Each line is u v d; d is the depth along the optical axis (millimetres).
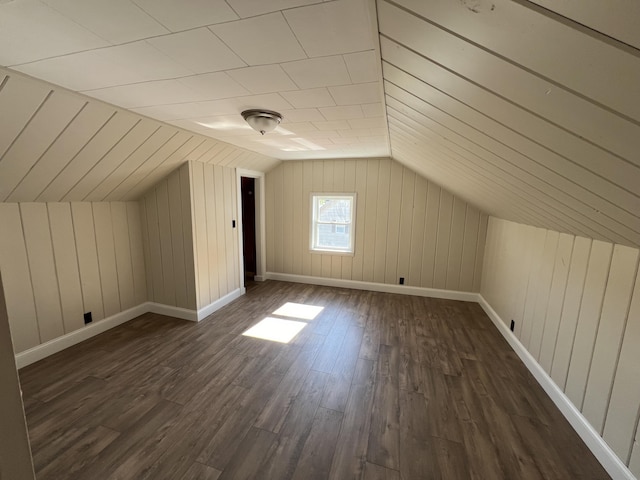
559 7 468
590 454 1624
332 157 4176
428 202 4027
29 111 1591
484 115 1074
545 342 2221
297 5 864
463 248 3969
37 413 1871
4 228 2248
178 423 1800
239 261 4062
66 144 1972
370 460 1566
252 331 3072
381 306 3799
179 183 3117
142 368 2379
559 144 933
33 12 893
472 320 3391
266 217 4859
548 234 2260
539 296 2354
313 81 1451
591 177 1010
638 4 383
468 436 1734
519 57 664
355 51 1140
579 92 650
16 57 1208
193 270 3234
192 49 1146
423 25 772
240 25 979
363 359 2553
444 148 1879
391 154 3723
